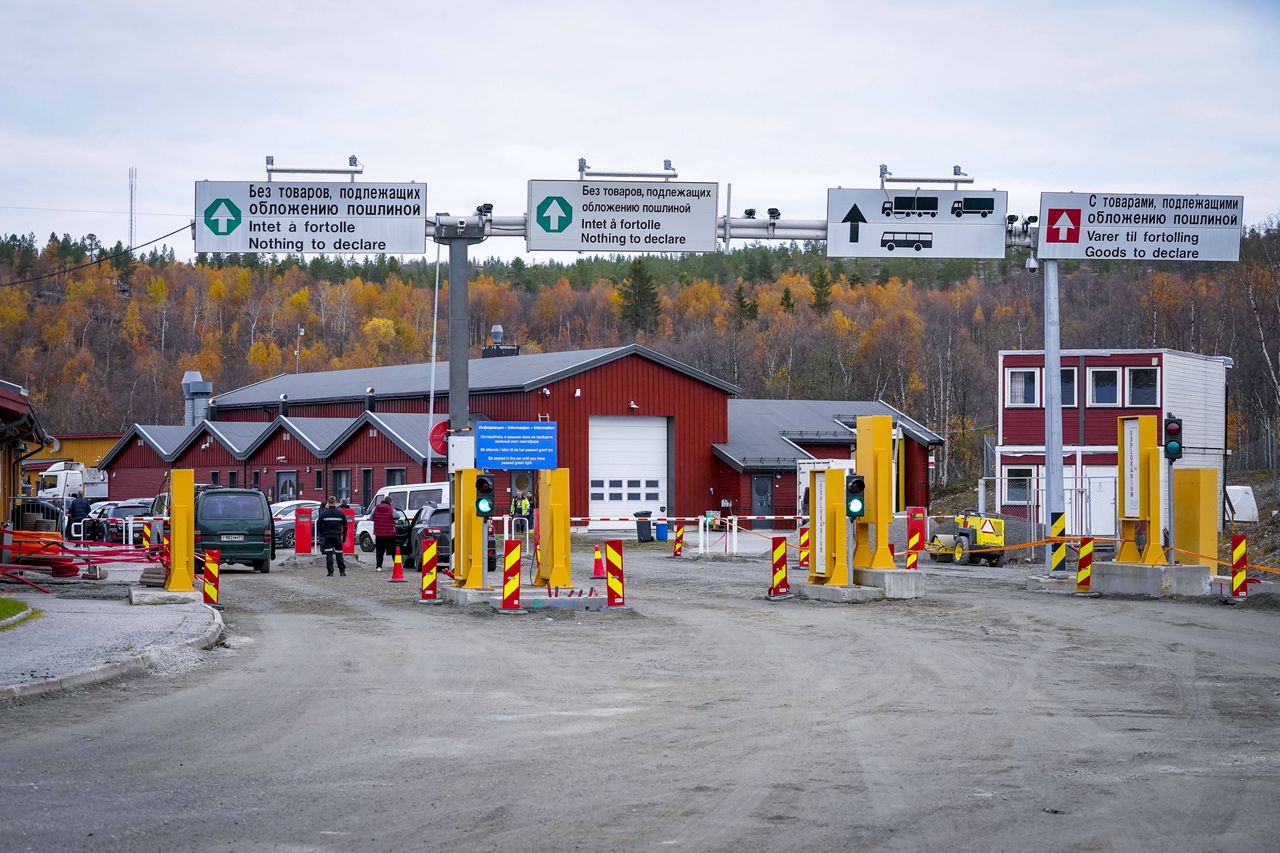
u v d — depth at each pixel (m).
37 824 9.95
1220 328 118.38
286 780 11.55
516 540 29.02
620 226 36.75
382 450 75.50
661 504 79.19
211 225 36.19
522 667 19.78
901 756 12.63
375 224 36.62
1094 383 67.12
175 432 99.88
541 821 10.05
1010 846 9.30
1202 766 12.16
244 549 43.84
